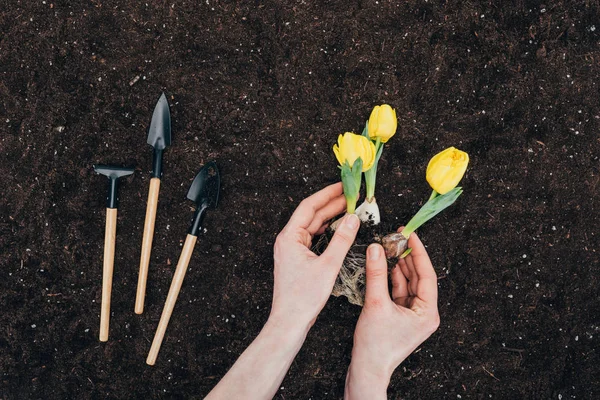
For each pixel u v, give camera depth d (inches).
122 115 30.7
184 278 31.0
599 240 30.8
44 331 31.2
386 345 24.9
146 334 31.0
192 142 30.7
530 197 30.7
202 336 31.0
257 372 23.3
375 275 24.8
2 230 31.0
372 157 25.0
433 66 30.4
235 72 30.5
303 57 30.5
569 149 30.6
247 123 30.6
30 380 31.3
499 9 30.4
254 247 30.9
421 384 31.0
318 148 30.6
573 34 30.4
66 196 30.9
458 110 30.5
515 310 31.0
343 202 27.3
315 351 30.9
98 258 31.0
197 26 30.4
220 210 30.8
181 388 31.1
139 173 30.8
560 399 31.0
